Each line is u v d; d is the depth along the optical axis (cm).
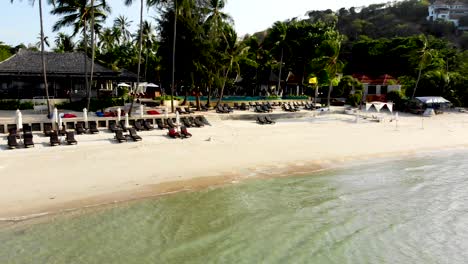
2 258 1130
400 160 2555
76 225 1355
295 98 5812
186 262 1152
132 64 7031
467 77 6038
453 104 5712
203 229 1376
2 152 2189
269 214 1539
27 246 1202
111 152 2306
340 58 8381
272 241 1314
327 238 1359
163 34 4234
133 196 1644
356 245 1320
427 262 1234
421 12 15100
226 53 4334
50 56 4438
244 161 2278
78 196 1606
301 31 6356
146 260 1155
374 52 7869
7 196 1566
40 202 1527
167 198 1644
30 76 4216
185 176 1939
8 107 3950
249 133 3133
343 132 3403
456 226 1523
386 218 1571
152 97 5247
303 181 1986
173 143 2617
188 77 4188
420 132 3616
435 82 5772
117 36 8338
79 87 4641
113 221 1402
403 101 5184
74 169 1947
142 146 2491
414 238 1403
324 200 1731
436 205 1745
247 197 1711
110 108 4000
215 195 1709
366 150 2769
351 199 1766
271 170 2139
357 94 5500
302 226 1445
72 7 3691
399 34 13138
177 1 3653
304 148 2709
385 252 1286
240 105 4603
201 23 4269
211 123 3450
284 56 6181
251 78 6606
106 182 1786
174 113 3700
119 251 1198
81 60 4519
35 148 2295
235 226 1412
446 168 2388
